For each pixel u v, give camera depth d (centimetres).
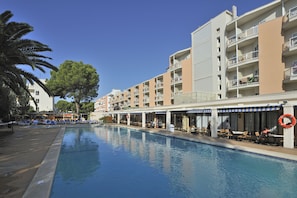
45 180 701
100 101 12381
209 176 923
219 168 1033
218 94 3072
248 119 2097
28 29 1270
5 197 560
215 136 1930
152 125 3538
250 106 1619
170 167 1070
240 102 1847
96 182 859
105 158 1277
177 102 3150
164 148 1599
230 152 1355
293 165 1023
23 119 5247
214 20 3181
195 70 3559
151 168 1055
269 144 1480
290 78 2027
